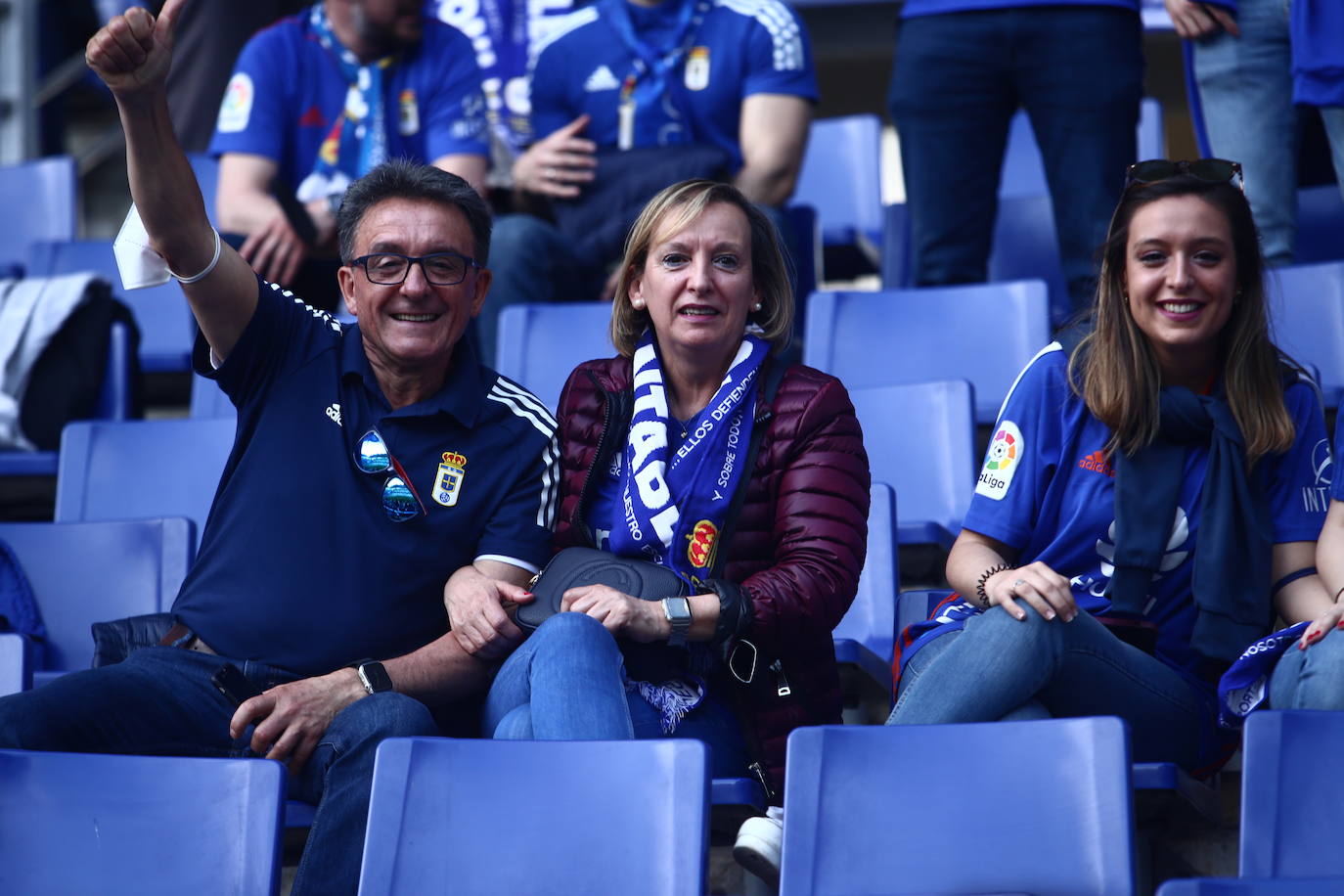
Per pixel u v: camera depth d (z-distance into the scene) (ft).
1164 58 87.30
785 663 31.42
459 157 53.72
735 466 32.65
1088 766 25.38
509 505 33.14
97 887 26.66
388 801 26.48
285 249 51.55
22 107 82.69
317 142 53.83
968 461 44.11
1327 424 47.42
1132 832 24.86
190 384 59.98
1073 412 32.81
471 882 26.00
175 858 26.66
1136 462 32.09
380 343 33.14
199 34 73.36
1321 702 28.30
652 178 52.06
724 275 33.14
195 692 31.63
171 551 40.93
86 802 27.14
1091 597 31.96
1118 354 32.24
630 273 34.45
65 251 63.00
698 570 32.24
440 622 32.76
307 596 32.19
